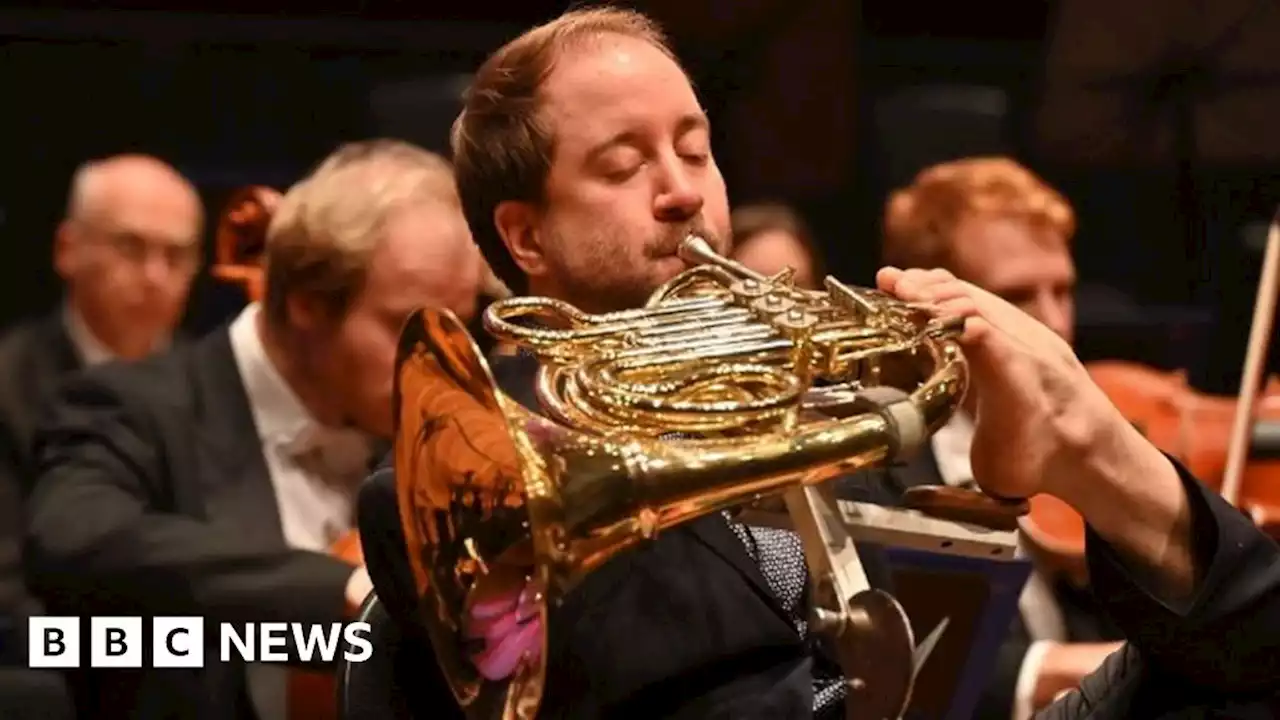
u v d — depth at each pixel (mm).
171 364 5680
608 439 2695
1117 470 3156
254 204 6316
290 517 5531
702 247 3303
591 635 3152
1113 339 10586
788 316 2984
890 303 3068
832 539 2855
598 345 2957
